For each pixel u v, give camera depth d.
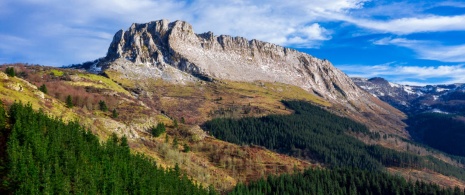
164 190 157.50
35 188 113.12
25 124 142.50
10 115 155.00
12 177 115.69
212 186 197.12
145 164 173.50
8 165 120.69
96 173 135.62
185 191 172.38
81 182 125.94
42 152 129.00
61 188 118.31
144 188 147.50
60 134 148.38
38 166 122.69
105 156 152.62
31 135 136.50
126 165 156.75
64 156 134.38
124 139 194.00
